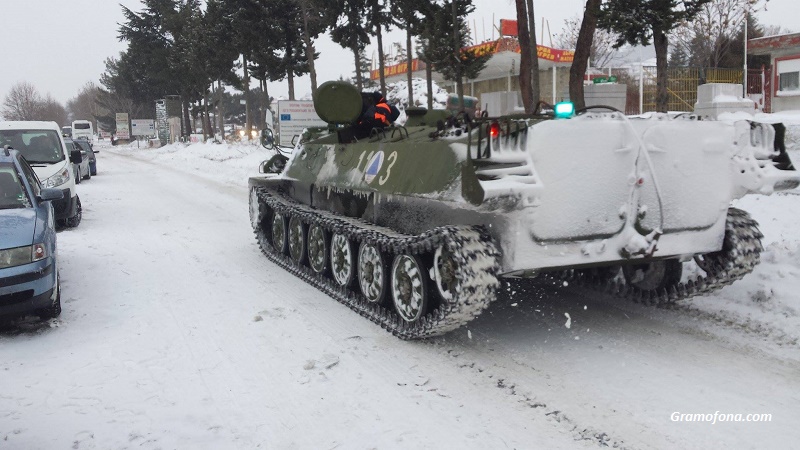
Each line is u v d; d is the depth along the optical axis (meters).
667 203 5.17
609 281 6.95
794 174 5.39
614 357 5.19
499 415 4.28
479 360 5.22
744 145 5.39
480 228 5.12
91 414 4.42
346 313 6.61
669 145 5.12
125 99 80.50
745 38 23.16
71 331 6.15
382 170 6.22
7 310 5.88
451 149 5.18
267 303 7.03
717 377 4.74
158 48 58.88
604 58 37.09
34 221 6.37
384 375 4.97
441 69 21.09
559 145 4.79
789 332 5.38
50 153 12.45
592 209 4.93
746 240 5.53
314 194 8.27
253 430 4.16
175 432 4.14
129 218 13.59
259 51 32.59
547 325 6.01
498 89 31.50
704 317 5.97
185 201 16.48
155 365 5.28
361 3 25.09
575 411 4.30
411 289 5.66
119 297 7.33
